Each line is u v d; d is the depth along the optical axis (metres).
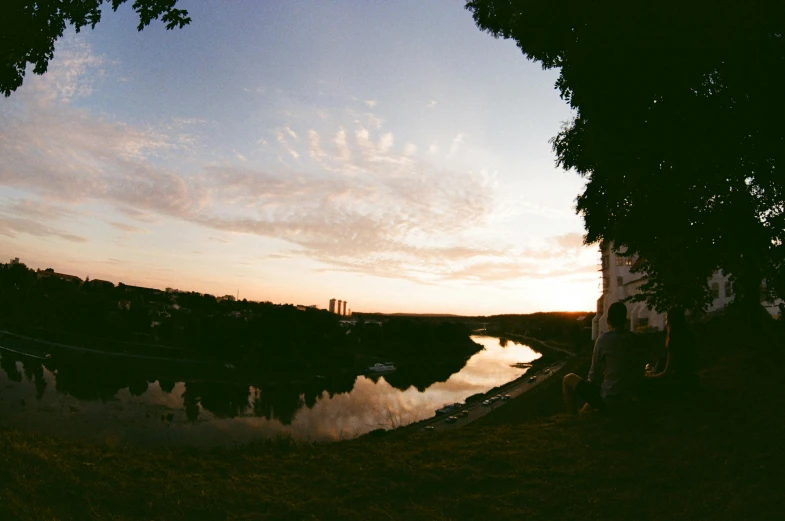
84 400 68.00
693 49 11.90
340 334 144.25
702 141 13.27
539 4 13.40
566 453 6.75
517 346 191.12
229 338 115.25
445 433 8.83
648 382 9.03
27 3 8.92
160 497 5.34
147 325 138.88
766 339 14.14
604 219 18.88
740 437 6.76
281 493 5.67
